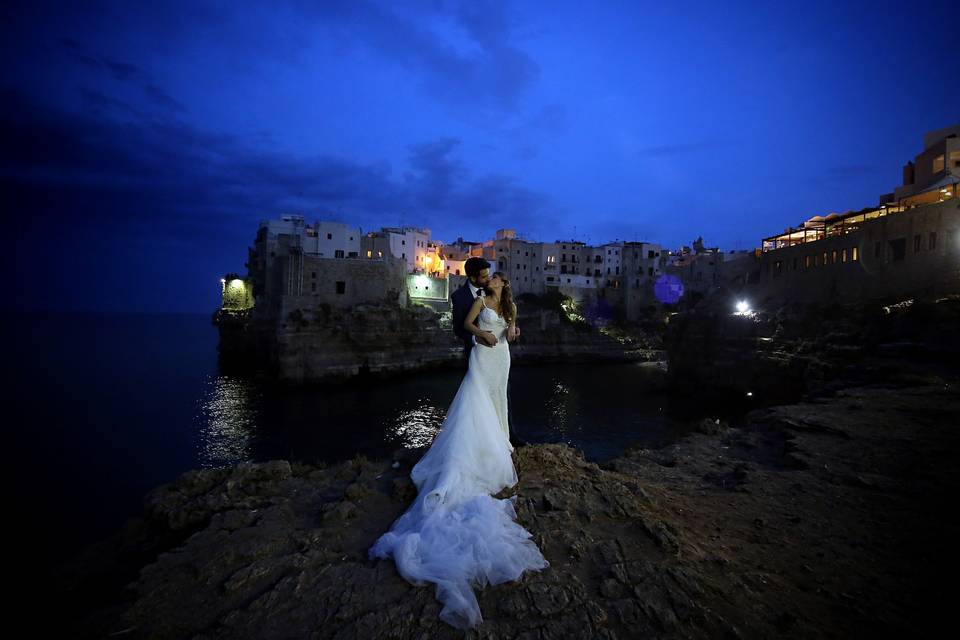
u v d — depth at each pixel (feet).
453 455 15.03
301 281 195.83
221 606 10.37
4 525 74.33
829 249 106.52
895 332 69.97
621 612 10.07
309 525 14.34
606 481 16.84
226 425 131.64
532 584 10.87
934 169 110.52
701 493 19.30
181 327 634.43
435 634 9.34
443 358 229.45
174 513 15.51
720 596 10.91
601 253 334.03
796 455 23.97
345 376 193.98
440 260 285.23
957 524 16.05
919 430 28.45
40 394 164.76
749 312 126.82
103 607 11.01
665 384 164.45
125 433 122.83
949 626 10.34
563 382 197.67
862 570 12.96
